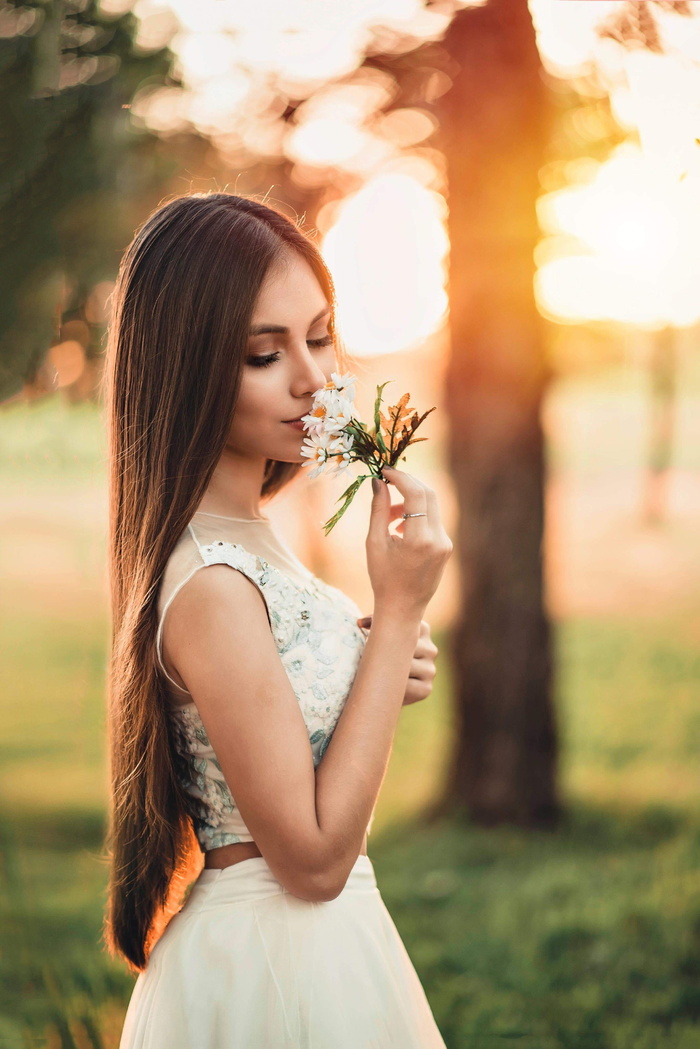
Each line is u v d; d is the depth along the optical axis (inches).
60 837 201.5
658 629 387.2
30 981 96.3
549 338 197.3
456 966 140.7
